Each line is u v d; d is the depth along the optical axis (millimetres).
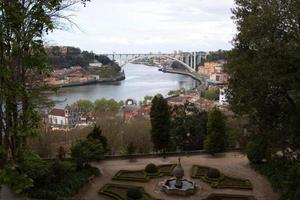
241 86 27328
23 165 8750
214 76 149250
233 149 45938
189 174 37281
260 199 30953
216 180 35062
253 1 27375
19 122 8531
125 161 41625
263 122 28547
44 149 41375
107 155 42844
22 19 8164
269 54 24891
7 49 8336
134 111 84875
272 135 27812
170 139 44188
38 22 8617
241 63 27203
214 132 43562
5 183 8055
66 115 74438
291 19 25141
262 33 25797
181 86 158500
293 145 26891
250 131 30250
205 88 133000
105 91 136250
